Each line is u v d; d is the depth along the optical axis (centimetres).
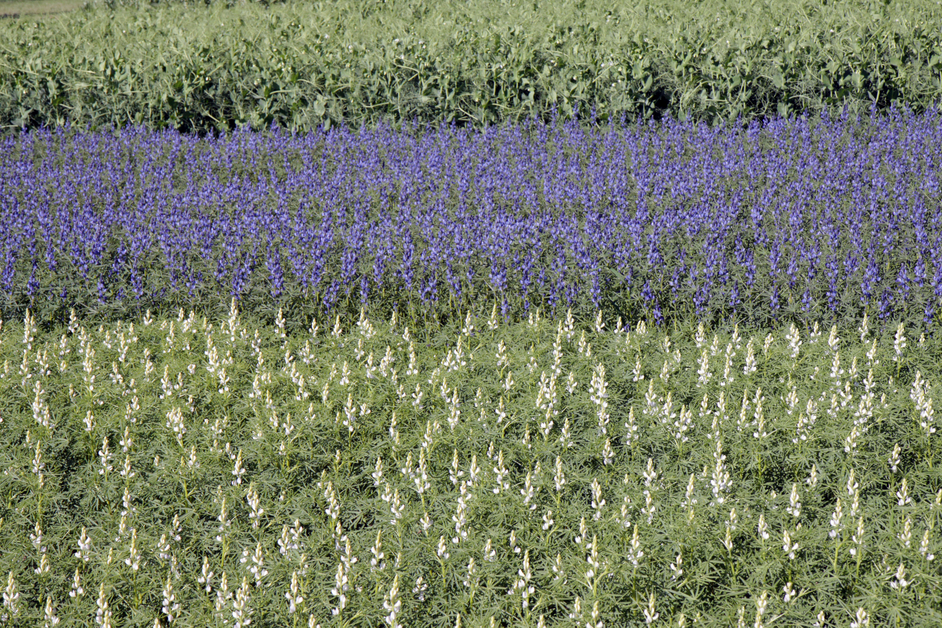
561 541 464
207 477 518
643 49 1248
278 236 836
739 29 1297
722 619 407
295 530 471
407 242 774
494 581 439
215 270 781
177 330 709
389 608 409
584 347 647
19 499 506
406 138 1182
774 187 895
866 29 1219
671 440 539
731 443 532
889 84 1196
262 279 771
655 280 737
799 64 1192
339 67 1304
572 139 1103
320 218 923
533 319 707
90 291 769
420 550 457
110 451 553
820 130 1093
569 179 964
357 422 564
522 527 466
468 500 479
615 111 1230
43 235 847
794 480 513
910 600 402
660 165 995
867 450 515
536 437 558
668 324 723
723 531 445
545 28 1385
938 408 539
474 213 911
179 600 435
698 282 724
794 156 1027
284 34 1491
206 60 1332
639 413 573
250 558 454
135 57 1372
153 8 2120
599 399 566
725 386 585
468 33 1348
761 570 422
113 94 1338
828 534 443
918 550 420
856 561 432
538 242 790
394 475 530
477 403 571
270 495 515
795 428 527
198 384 620
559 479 480
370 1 1875
